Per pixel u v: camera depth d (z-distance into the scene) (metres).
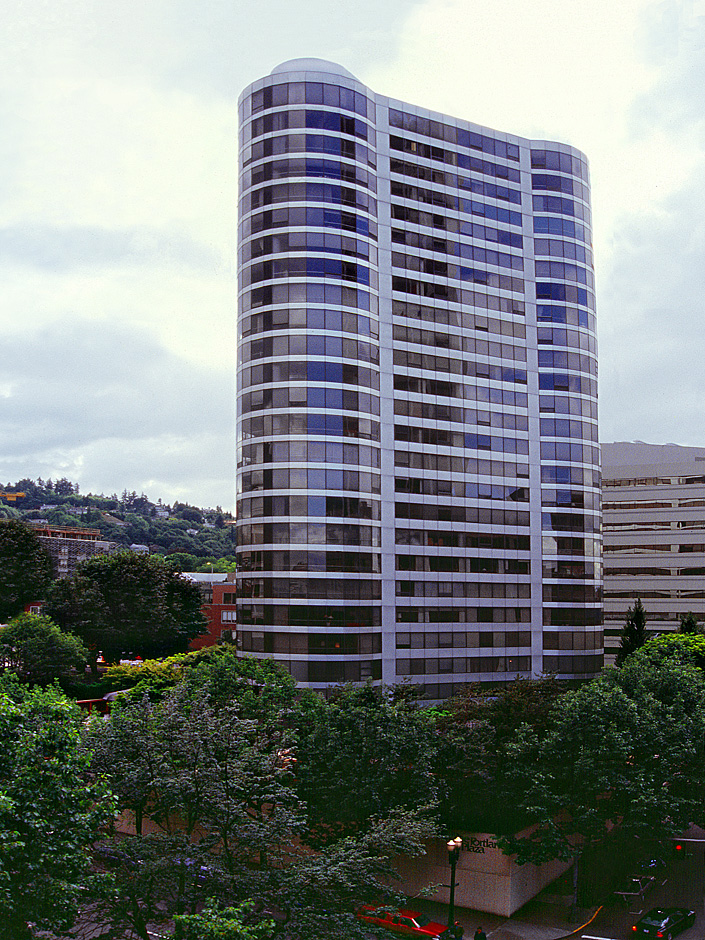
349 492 75.12
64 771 25.95
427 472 81.75
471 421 85.00
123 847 29.94
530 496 88.19
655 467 122.38
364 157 79.88
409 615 79.44
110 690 75.38
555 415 90.12
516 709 48.25
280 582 73.69
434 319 83.81
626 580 122.50
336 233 77.06
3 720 26.48
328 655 72.75
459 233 86.56
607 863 48.66
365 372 77.50
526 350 89.94
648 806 42.38
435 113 86.75
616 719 44.66
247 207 79.56
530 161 93.06
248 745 35.97
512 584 85.88
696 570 118.19
